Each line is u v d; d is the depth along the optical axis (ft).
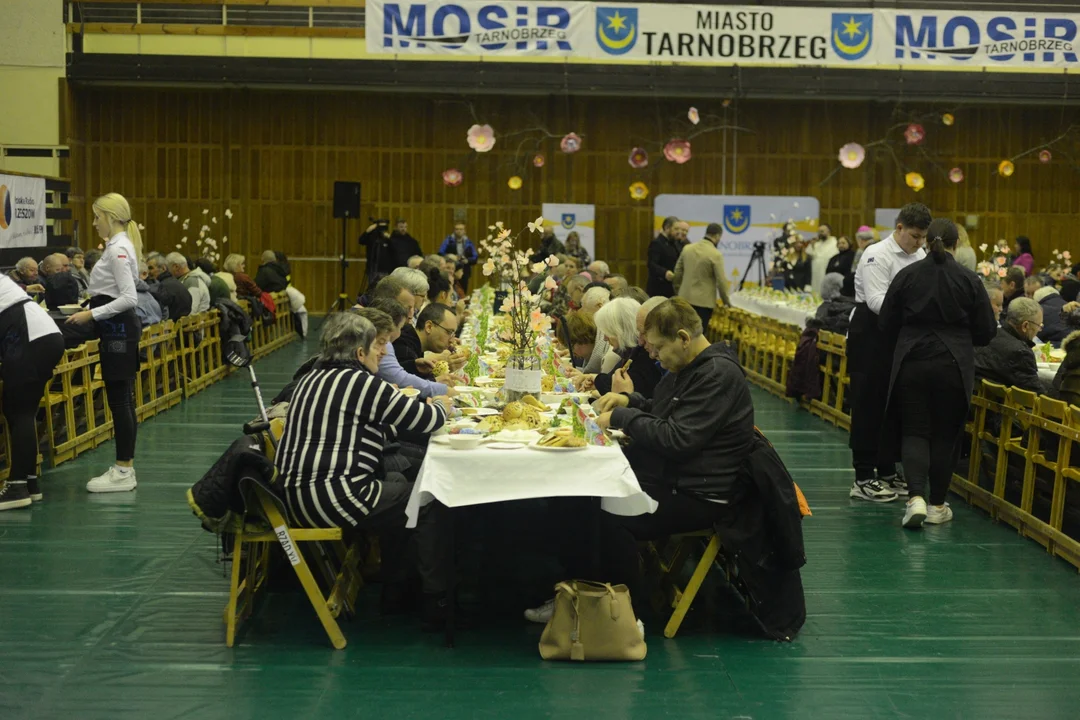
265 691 14.39
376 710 13.84
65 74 65.21
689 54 48.96
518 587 18.80
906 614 17.85
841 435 34.09
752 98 67.92
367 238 63.72
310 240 71.41
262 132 70.69
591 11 48.75
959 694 14.66
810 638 16.70
